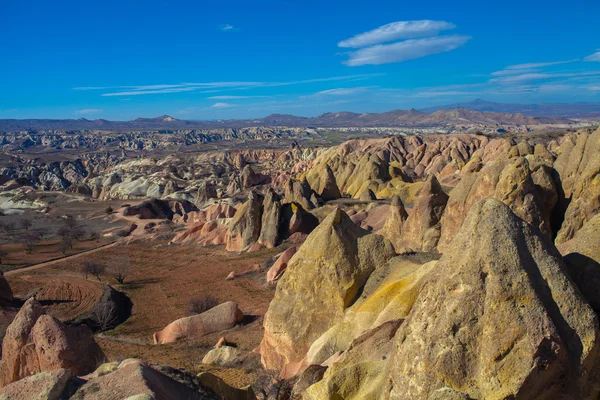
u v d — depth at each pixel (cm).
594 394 1400
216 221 9294
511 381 1357
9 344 2369
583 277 1670
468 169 4462
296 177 14338
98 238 10619
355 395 1831
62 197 15525
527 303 1424
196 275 7031
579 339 1395
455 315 1487
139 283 6862
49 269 7869
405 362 1555
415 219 4812
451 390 1326
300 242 7869
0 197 15962
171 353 3847
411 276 2636
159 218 12900
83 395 1500
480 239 1545
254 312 4953
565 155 3884
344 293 2819
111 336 4734
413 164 16512
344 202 9256
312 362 2616
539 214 3378
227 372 3147
